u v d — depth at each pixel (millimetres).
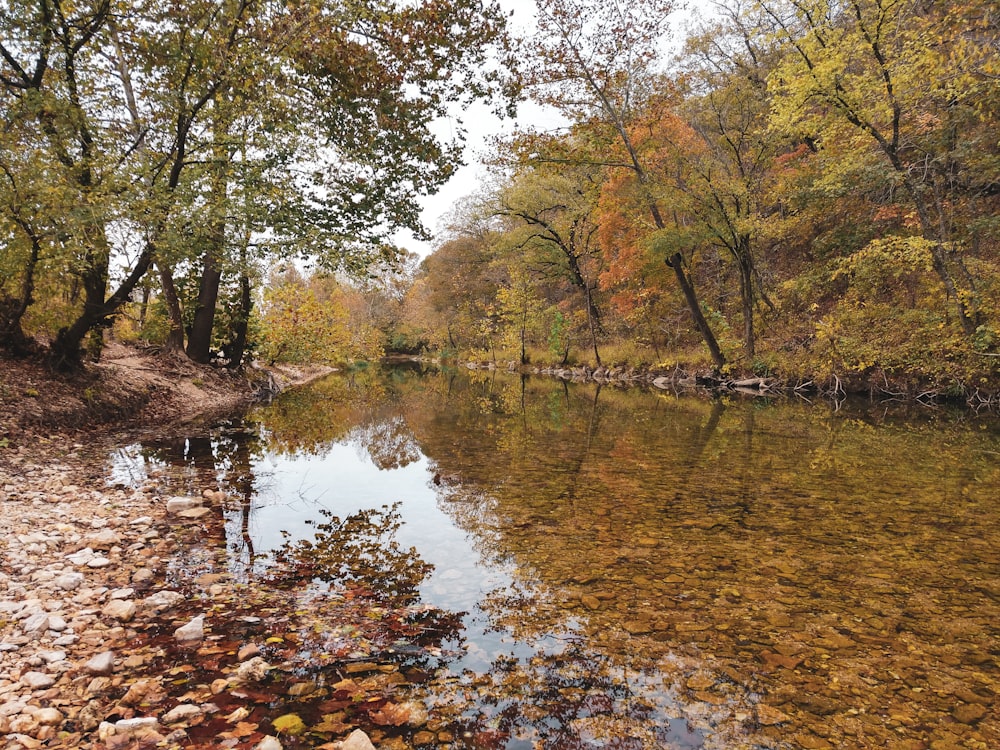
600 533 5344
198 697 2674
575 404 17453
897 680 2941
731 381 21219
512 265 35875
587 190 26453
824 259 20906
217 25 9648
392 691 2777
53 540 4711
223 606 3738
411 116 11773
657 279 24125
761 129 18359
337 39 10430
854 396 17469
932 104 13930
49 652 3004
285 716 2533
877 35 13156
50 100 8148
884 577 4324
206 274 16875
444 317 51250
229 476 7496
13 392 8750
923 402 15727
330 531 5410
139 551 4707
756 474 7828
